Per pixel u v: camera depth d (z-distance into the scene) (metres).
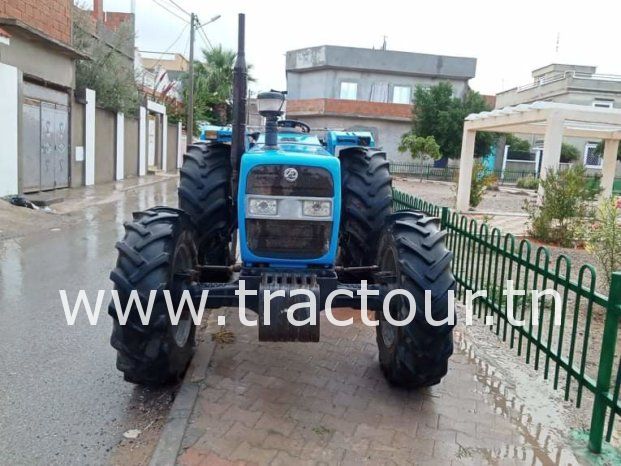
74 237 9.43
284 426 3.45
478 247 5.90
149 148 26.28
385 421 3.56
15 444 3.24
